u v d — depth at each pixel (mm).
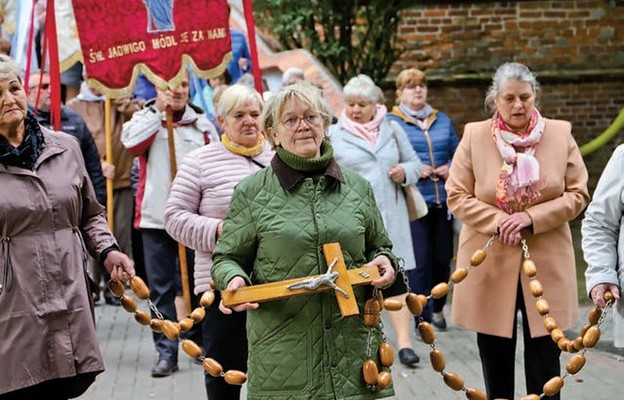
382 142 8336
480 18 15672
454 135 9516
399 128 8500
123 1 7375
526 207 6145
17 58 9578
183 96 7863
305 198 4754
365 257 4938
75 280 5098
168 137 7746
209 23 7559
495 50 15734
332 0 12773
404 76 9445
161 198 7996
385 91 15656
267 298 4613
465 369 8109
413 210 8445
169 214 6125
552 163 6184
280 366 4711
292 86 4781
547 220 6066
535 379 6164
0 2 10867
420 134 9375
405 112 9445
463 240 6324
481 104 15727
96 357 5121
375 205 4914
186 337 8203
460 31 15656
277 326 4730
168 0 7461
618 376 7828
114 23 7379
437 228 9359
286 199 4758
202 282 6082
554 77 15812
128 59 7422
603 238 5395
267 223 4734
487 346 6316
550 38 15797
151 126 7930
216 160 6172
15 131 5055
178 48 7500
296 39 13109
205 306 5102
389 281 4699
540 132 6188
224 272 4723
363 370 4707
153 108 8000
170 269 8133
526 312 6121
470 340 9047
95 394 7598
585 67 15906
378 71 13094
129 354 8734
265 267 4754
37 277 5004
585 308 9914
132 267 5309
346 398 4680
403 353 8188
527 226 6086
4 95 4941
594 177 16078
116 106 10297
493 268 6191
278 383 4715
